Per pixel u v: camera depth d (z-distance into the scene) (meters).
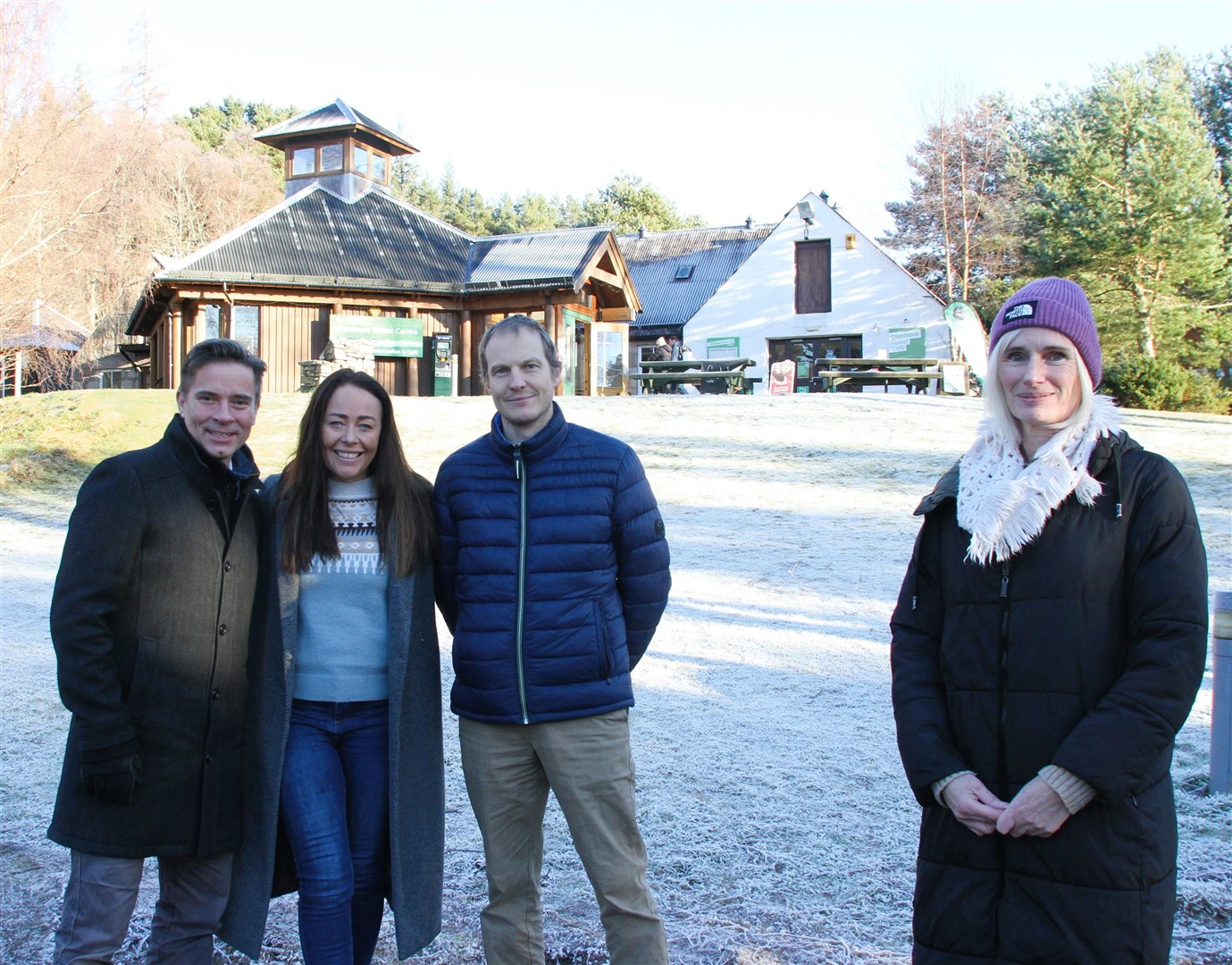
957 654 2.33
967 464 2.47
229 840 2.80
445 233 24.98
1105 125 34.31
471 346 22.52
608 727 2.88
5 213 21.92
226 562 2.82
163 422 15.50
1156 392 26.53
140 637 2.68
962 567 2.35
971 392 26.78
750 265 36.25
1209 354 33.16
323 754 2.92
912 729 2.35
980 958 2.19
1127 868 2.08
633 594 3.00
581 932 3.33
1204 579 2.14
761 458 13.33
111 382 37.16
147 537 2.70
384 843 2.98
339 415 2.94
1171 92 34.56
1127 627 2.20
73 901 2.63
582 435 3.02
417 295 22.00
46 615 7.73
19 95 21.70
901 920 3.34
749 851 3.85
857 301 34.84
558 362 3.03
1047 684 2.18
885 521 10.30
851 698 5.61
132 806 2.63
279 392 21.09
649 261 43.31
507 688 2.85
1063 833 2.12
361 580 2.98
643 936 2.83
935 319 33.97
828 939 3.22
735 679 5.97
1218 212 32.59
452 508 3.03
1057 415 2.32
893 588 7.99
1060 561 2.21
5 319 23.09
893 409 16.67
